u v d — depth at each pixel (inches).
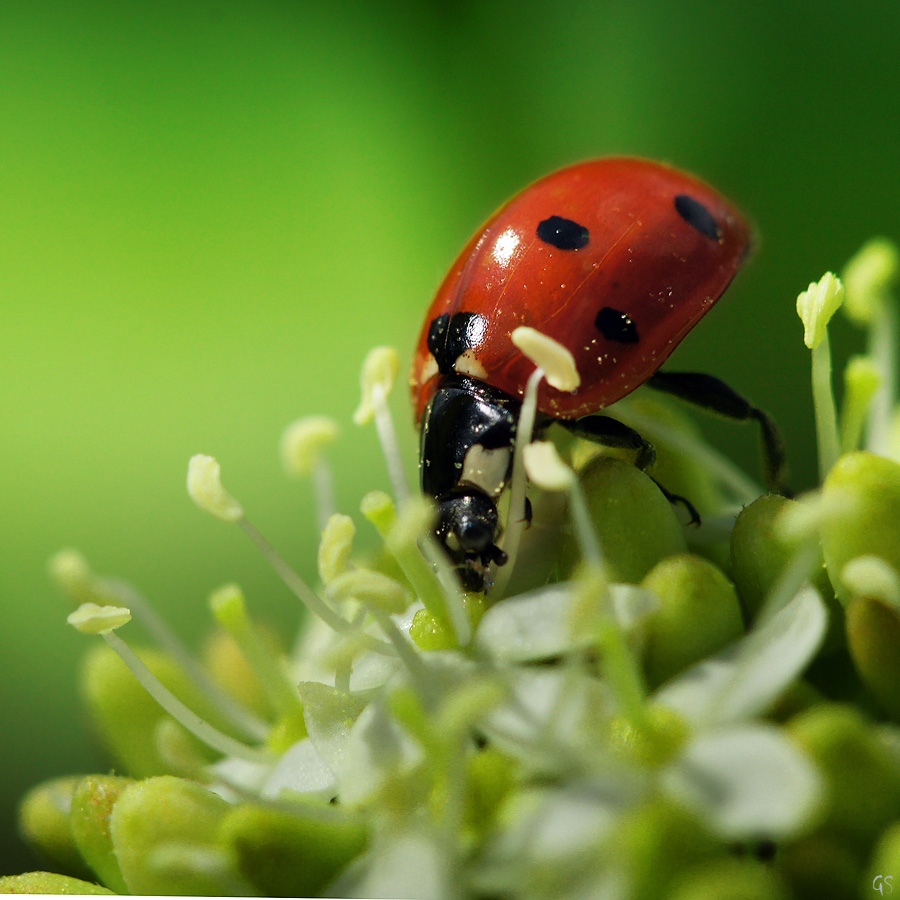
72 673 3.4
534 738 2.8
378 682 2.9
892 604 2.8
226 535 3.4
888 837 2.7
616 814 2.7
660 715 2.7
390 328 3.5
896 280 3.3
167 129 3.5
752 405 3.1
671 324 3.0
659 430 3.1
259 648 3.0
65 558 3.1
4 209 3.5
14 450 3.4
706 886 2.7
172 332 3.5
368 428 3.5
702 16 3.5
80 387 3.5
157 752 3.1
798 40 3.4
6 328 3.5
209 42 3.5
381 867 2.7
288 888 2.8
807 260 3.4
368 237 3.5
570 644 2.8
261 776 3.0
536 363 2.9
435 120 3.5
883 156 3.4
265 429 3.5
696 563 2.8
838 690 2.9
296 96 3.5
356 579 2.8
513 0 3.5
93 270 3.5
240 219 3.5
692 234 3.0
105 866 2.9
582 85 3.5
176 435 3.5
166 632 3.0
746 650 2.8
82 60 3.5
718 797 2.7
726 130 3.4
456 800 2.7
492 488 3.0
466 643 2.8
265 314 3.5
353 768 2.8
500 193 3.5
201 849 2.8
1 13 3.5
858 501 2.8
